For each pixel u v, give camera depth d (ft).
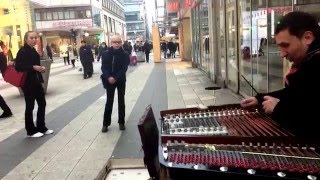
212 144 5.74
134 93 33.35
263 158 5.21
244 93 27.71
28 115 19.43
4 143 18.66
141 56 84.07
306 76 5.26
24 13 83.10
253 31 24.27
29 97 19.26
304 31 5.34
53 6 154.81
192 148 5.66
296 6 16.56
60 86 43.24
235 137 5.69
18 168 14.71
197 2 51.42
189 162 5.19
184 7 71.36
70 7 156.35
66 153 16.33
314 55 5.25
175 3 86.33
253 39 24.39
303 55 5.44
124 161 8.56
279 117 5.68
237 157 5.28
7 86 47.24
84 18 158.10
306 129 5.37
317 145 5.43
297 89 5.37
